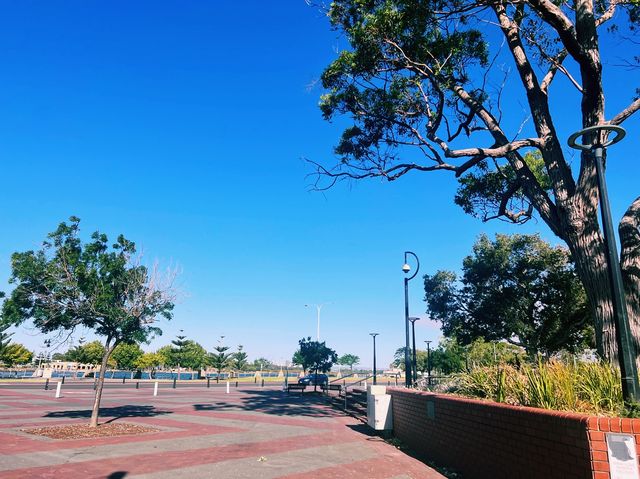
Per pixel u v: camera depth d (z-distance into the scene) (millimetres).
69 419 14531
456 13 11625
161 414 17062
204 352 78000
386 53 13352
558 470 4930
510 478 6004
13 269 11945
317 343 41906
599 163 6051
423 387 12375
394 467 8508
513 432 5965
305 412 19156
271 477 7586
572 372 6422
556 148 11086
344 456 9562
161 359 70250
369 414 13422
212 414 17562
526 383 6734
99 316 12711
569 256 26047
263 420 16031
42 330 12453
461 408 7785
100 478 7242
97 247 12805
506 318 27547
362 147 14789
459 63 13711
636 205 9766
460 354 41625
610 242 5668
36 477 7188
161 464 8414
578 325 25859
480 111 13062
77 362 65375
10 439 10641
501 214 15391
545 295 27172
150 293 13117
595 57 10016
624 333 5355
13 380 44375
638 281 9016
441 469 8281
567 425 4785
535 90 11711
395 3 12164
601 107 10125
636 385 5180
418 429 10227
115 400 22844
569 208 10180
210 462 8688
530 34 13719
